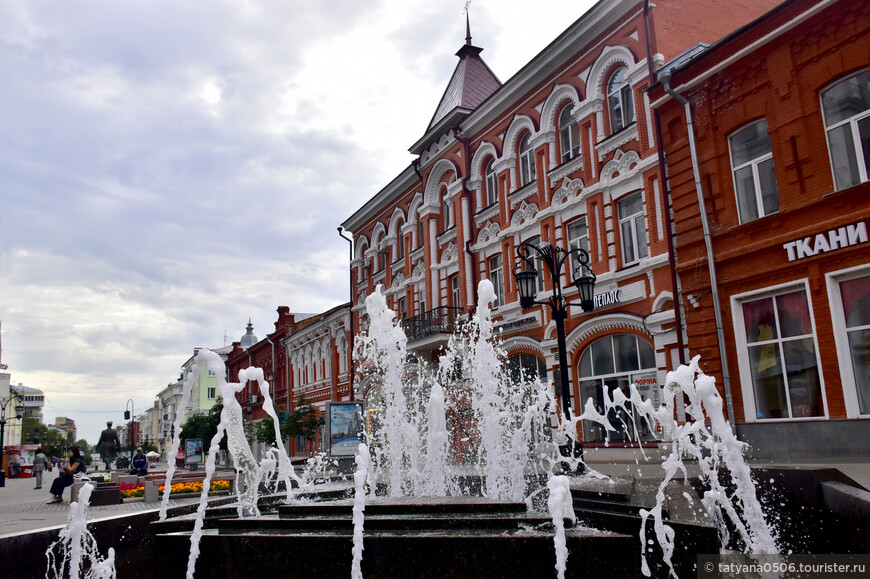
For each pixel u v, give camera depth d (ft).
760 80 41.88
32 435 323.16
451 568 12.61
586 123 57.67
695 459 42.42
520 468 31.89
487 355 36.68
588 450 53.52
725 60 43.29
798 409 39.27
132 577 18.29
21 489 87.81
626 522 15.51
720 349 42.86
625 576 12.10
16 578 15.46
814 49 38.99
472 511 14.25
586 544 12.32
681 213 46.70
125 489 58.49
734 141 43.91
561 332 39.73
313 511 15.56
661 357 48.57
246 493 21.29
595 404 55.31
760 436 39.83
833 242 37.06
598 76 56.70
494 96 69.26
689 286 45.83
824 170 38.24
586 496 18.35
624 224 54.19
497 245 70.18
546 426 43.34
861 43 36.81
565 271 59.77
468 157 75.87
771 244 40.27
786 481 20.83
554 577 12.17
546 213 61.67
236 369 189.57
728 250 43.11
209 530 15.98
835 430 36.32
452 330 73.26
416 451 32.14
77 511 16.31
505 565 12.39
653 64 50.70
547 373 60.59
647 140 51.13
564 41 59.21
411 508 14.38
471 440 38.04
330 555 13.38
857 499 15.37
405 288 90.68
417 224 89.45
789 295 40.11
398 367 34.06
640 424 50.75
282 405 141.79
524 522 13.47
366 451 14.84
